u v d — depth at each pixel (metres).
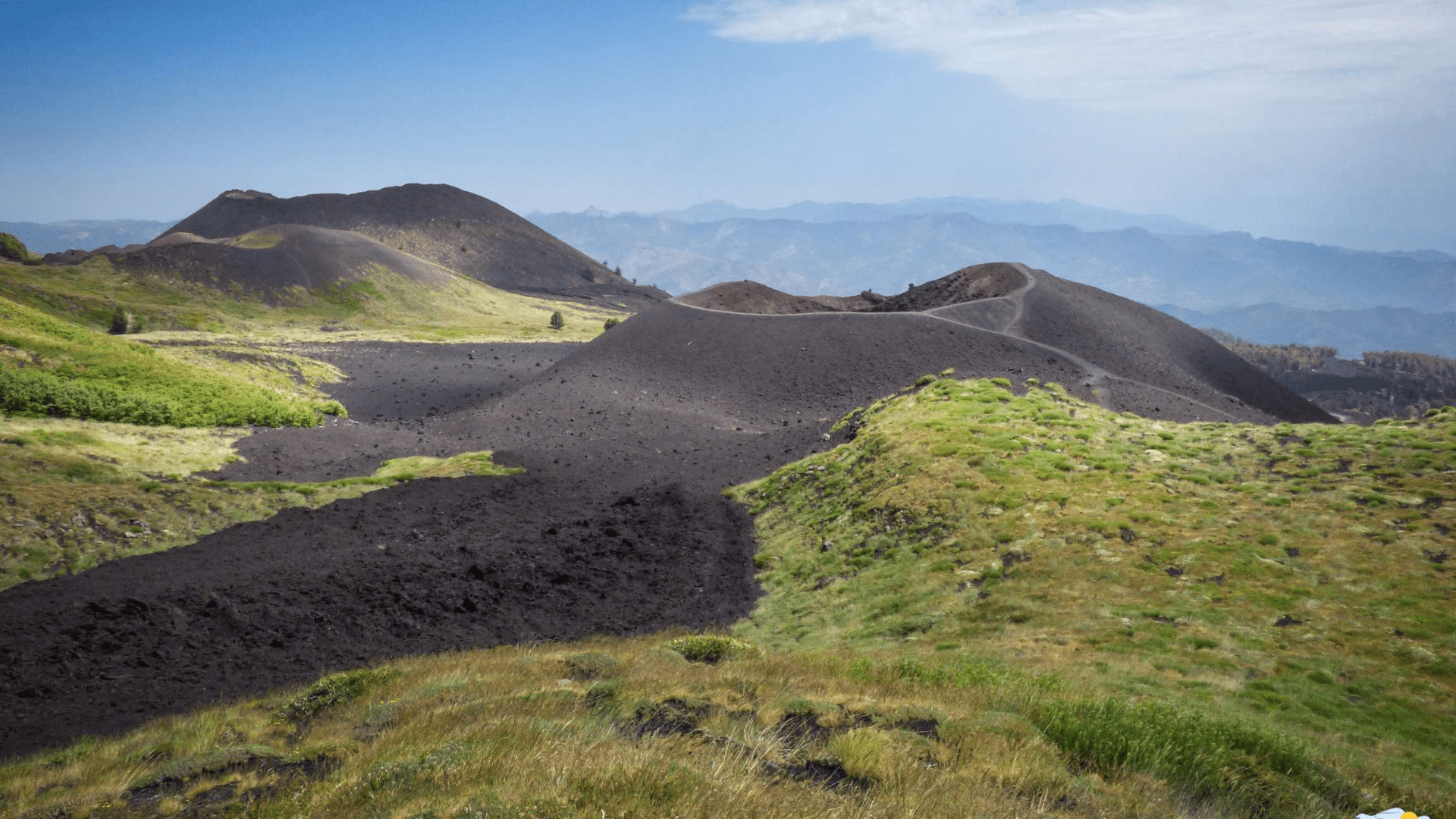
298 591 24.45
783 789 7.47
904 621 21.36
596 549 30.92
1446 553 19.92
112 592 23.75
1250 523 23.36
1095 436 33.41
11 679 18.44
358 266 163.00
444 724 10.75
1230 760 9.88
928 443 34.31
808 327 74.88
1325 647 16.53
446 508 35.62
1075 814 7.89
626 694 11.76
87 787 10.41
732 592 27.16
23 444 34.66
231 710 15.73
